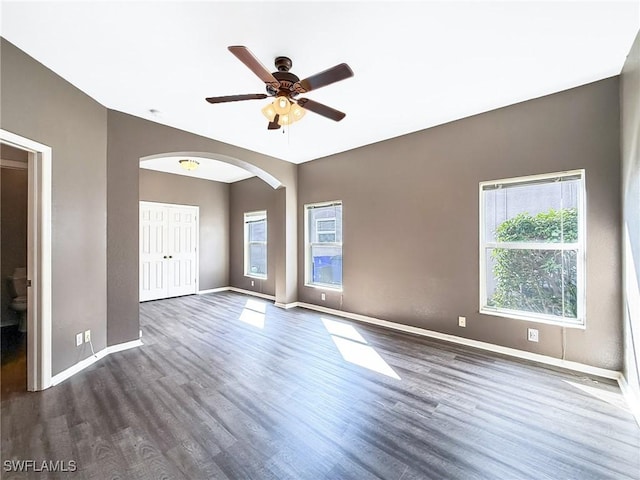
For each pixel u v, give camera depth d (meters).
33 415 2.03
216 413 2.07
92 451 1.69
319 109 2.50
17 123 2.14
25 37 2.02
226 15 1.83
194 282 6.55
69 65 2.36
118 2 1.71
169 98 2.91
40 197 2.36
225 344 3.43
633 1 1.71
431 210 3.63
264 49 2.15
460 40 2.06
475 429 1.91
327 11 1.79
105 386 2.44
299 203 5.35
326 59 2.28
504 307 3.15
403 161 3.90
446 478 1.53
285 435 1.85
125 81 2.61
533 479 1.52
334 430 1.90
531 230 2.98
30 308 2.36
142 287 5.75
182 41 2.07
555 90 2.75
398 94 2.83
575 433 1.86
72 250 2.65
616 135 2.49
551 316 2.88
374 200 4.21
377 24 1.90
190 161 5.20
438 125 3.56
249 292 6.62
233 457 1.66
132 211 3.31
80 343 2.74
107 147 3.12
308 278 5.28
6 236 3.94
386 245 4.09
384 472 1.57
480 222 3.25
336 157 4.72
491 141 3.17
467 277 3.35
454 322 3.45
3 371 2.69
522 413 2.07
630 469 1.58
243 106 3.08
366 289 4.33
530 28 1.94
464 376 2.62
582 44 2.10
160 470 1.56
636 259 2.07
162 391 2.37
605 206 2.55
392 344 3.41
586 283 2.64
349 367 2.82
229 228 7.15
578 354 2.69
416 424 1.96
